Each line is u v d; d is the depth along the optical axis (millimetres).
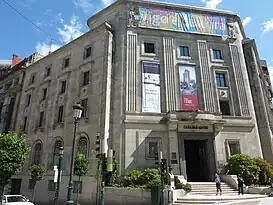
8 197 16359
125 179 20344
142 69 26109
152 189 16047
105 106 23781
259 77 29344
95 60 26875
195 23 29547
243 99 27016
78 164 20672
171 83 26188
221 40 29484
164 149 23438
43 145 27969
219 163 23375
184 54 28172
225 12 30984
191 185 20062
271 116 27766
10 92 37469
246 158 22312
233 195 18422
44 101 30984
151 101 25156
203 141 25062
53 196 23828
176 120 23281
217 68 27969
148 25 28266
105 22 28281
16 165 19750
